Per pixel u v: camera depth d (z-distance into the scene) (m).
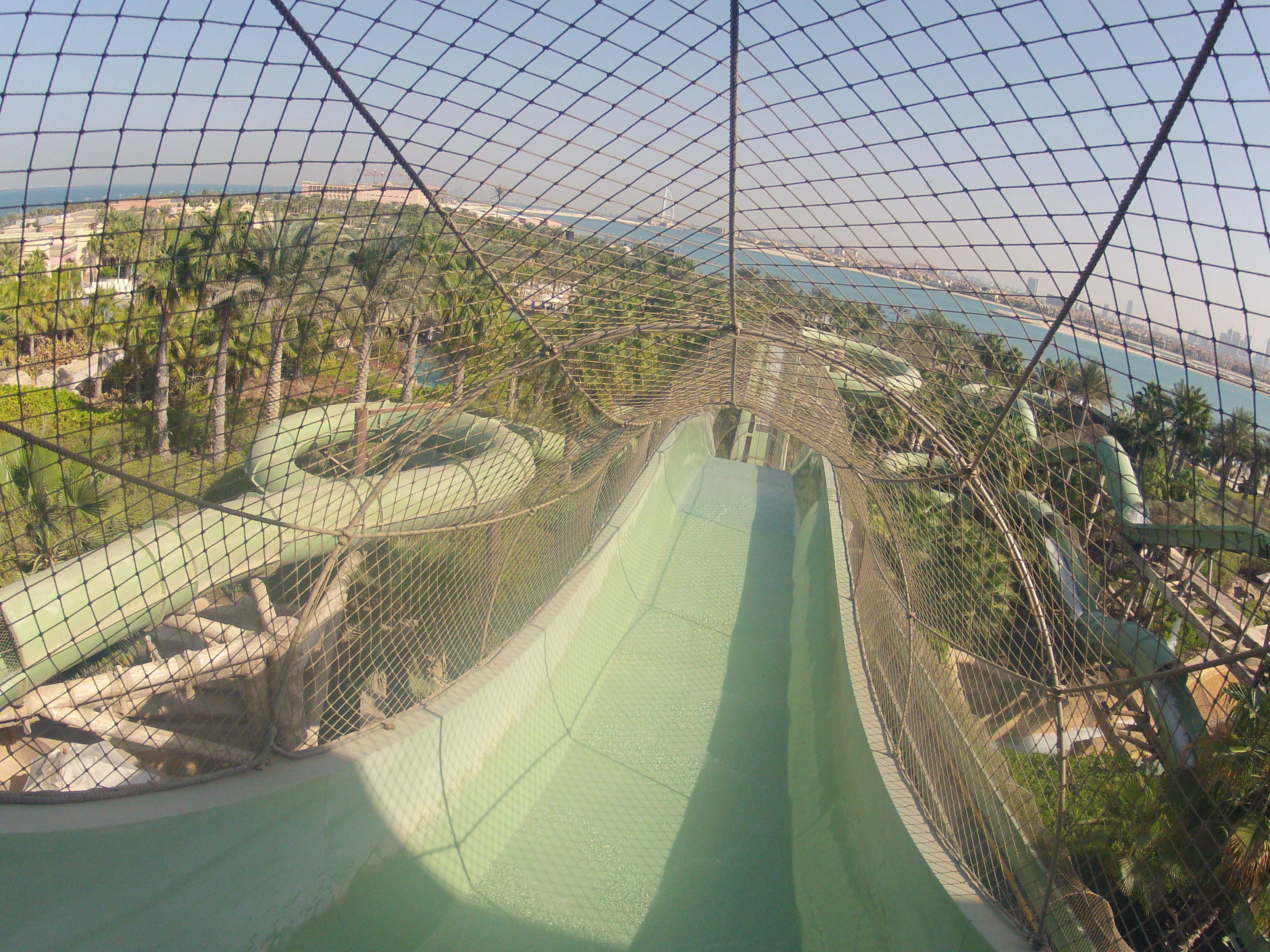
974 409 6.16
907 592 8.92
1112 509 5.40
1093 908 5.39
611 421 10.70
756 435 29.89
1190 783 5.84
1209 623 5.42
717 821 9.61
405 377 6.20
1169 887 5.65
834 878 7.97
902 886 6.61
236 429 5.26
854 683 9.87
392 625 8.77
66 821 5.28
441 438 10.17
